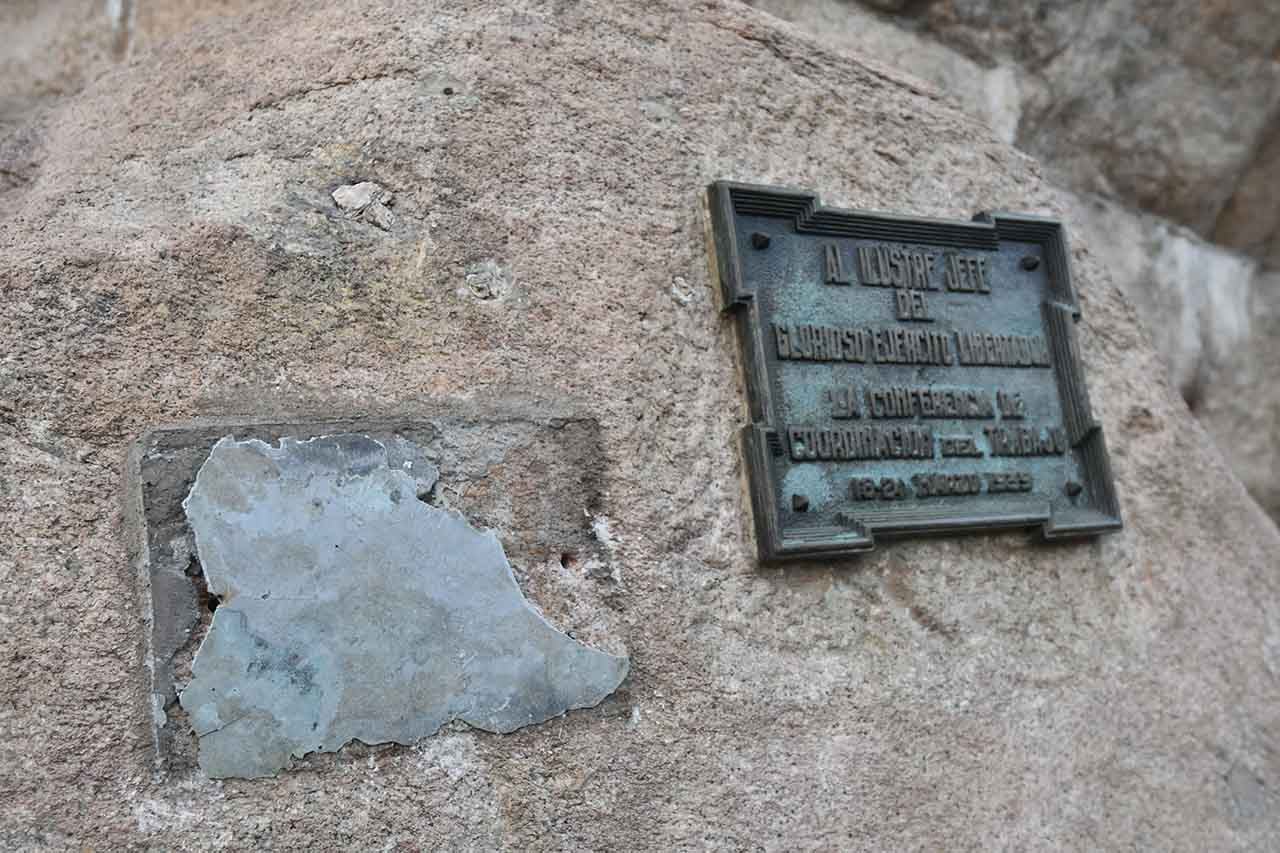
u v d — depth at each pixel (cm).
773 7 177
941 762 136
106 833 99
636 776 118
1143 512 166
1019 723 143
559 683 116
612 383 126
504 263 125
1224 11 210
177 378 111
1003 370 154
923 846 132
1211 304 238
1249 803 160
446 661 112
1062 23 200
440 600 113
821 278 142
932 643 140
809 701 129
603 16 139
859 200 151
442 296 121
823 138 151
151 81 136
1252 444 241
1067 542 155
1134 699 155
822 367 139
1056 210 173
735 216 137
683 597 125
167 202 122
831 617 133
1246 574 175
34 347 108
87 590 103
